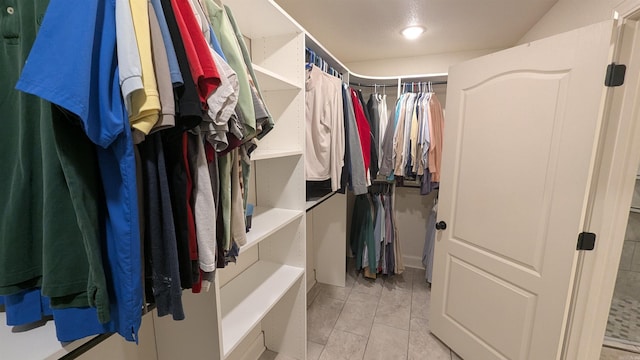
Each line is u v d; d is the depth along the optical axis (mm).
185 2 607
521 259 1384
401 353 1792
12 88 572
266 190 1637
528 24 2053
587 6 1412
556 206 1229
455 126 1696
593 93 1090
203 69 588
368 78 2467
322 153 1676
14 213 571
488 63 1477
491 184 1498
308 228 2537
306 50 1633
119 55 477
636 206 2381
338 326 2053
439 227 1821
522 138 1342
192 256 676
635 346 1896
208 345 1000
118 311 559
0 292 576
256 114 840
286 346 1729
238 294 1351
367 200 2645
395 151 2439
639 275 2422
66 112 456
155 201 576
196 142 657
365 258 2660
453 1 1718
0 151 571
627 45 1060
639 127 1093
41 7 517
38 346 585
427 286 2646
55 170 504
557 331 1258
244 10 1174
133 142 529
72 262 534
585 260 1212
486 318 1575
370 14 1884
